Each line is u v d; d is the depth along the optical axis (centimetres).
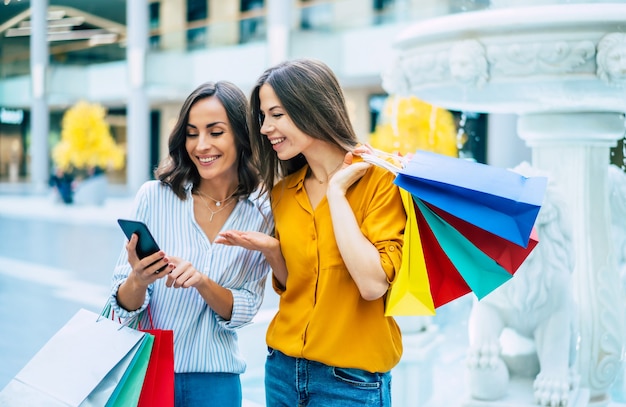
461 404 249
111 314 166
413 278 149
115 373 150
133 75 1825
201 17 2092
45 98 2280
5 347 454
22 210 1691
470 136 1078
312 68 158
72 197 1872
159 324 171
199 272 163
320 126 156
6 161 3203
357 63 1295
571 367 250
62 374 152
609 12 207
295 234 161
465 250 153
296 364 161
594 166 262
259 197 176
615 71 208
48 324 521
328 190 152
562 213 237
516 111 270
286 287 166
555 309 239
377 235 150
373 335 157
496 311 245
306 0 1454
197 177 179
